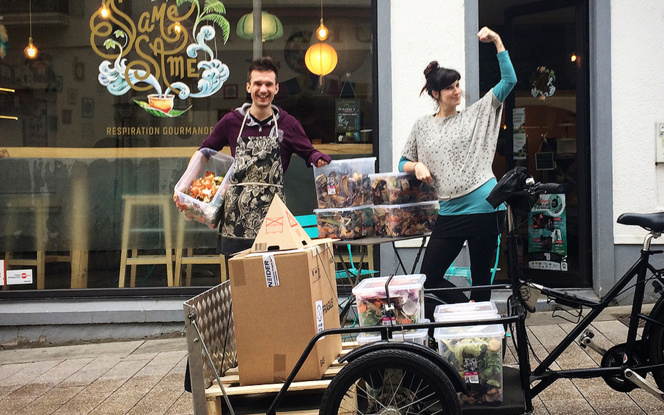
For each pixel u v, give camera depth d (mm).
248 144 4188
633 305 3709
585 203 6766
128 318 6430
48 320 6434
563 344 3660
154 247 6621
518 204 3643
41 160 6617
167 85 6562
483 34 4668
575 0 6902
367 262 6520
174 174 6594
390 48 6449
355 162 4621
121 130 6590
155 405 4672
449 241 4777
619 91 6465
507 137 7320
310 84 6531
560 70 7059
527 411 3488
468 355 3475
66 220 6629
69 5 6551
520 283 3666
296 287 3477
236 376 3678
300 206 6500
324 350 3621
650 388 3521
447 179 4723
